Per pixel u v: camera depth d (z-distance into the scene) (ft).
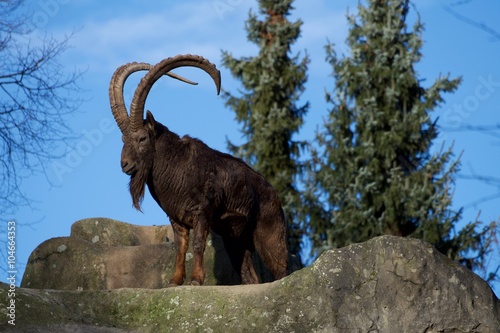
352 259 106.01
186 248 118.93
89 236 150.82
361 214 227.40
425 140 234.79
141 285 137.08
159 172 116.88
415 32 239.91
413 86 239.30
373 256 105.91
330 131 240.32
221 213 120.98
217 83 120.98
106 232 151.12
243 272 124.98
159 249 139.23
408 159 237.66
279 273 125.08
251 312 105.40
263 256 124.98
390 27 237.86
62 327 103.14
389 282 104.88
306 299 104.94
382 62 237.25
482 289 106.11
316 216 233.76
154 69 117.70
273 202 125.29
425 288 104.73
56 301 106.32
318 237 233.35
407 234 228.43
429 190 224.33
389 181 228.22
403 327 103.60
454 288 105.19
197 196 117.60
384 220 227.40
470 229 221.25
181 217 117.91
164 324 106.32
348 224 227.40
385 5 241.96
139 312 107.65
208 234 128.36
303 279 105.81
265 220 124.47
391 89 234.38
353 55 238.48
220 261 134.21
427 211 225.97
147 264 138.21
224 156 122.42
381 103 239.30
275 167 245.04
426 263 105.40
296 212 237.04
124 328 106.32
